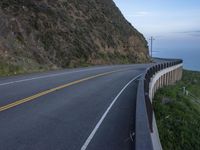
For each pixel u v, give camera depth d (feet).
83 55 162.61
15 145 28.94
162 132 56.65
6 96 53.78
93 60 169.58
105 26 208.85
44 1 160.86
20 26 128.47
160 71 111.45
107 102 53.57
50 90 63.41
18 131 33.53
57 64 137.59
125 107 49.32
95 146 29.30
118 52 207.00
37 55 124.88
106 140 31.24
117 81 89.25
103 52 187.52
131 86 78.28
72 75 99.71
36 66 114.21
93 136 32.50
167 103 84.58
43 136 32.01
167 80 138.21
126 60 209.26
